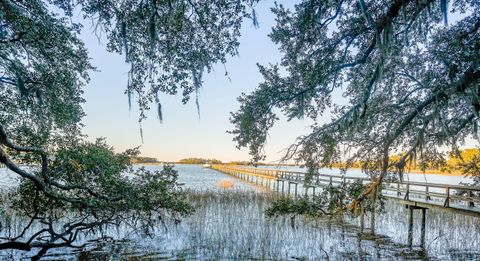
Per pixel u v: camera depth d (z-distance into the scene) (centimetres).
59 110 809
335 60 661
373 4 580
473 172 1006
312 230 1227
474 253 977
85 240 1007
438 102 613
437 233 1214
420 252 988
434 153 869
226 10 477
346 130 702
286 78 675
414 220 1421
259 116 664
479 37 589
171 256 885
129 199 882
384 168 747
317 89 675
